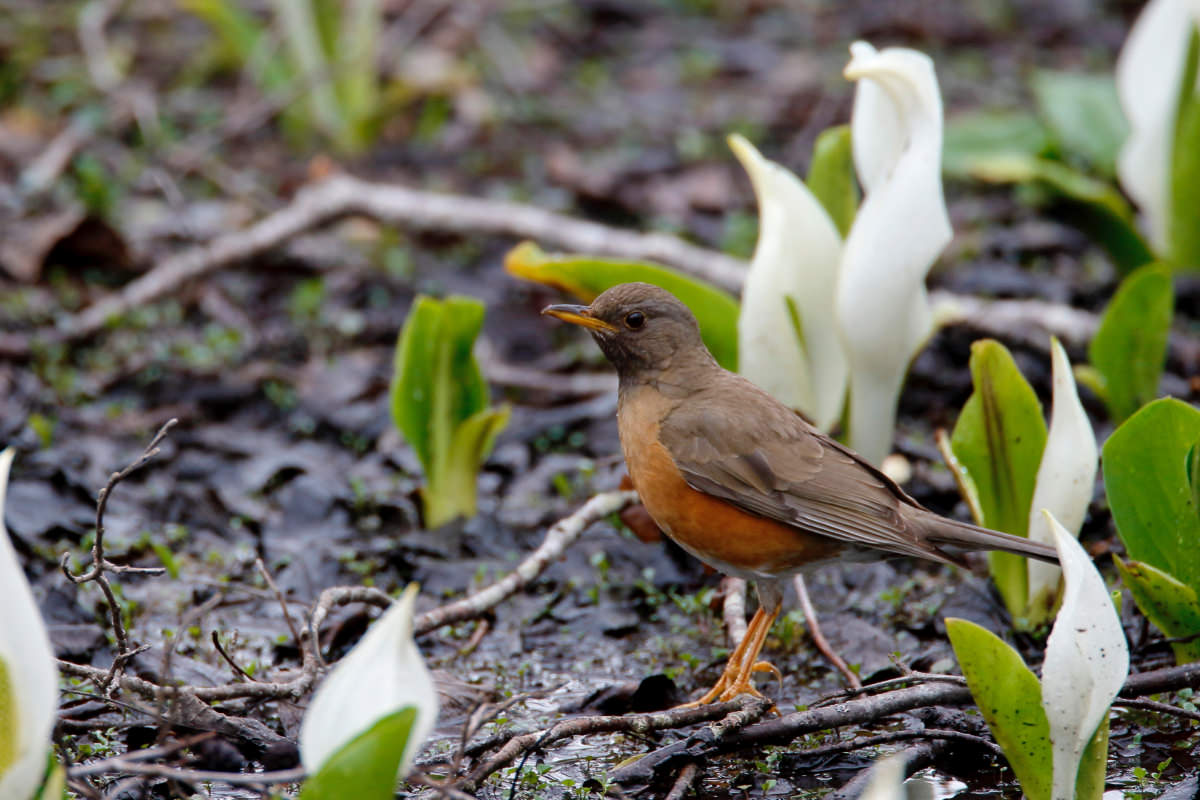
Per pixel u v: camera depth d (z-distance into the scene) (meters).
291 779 5.78
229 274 15.30
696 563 10.14
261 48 18.16
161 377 12.90
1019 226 16.83
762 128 19.64
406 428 10.21
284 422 12.41
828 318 9.67
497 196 17.16
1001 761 7.33
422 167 18.22
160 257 15.23
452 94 20.23
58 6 21.88
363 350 13.84
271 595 9.42
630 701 8.04
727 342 10.24
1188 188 13.91
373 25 17.95
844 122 19.33
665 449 8.20
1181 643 7.89
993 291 14.54
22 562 9.65
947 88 20.92
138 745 7.30
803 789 7.08
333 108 18.03
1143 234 15.70
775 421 8.15
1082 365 12.82
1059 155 16.14
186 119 18.45
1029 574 8.87
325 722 5.30
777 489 7.92
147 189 16.70
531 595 9.65
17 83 19.12
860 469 8.09
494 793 7.02
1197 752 7.39
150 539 9.91
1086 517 10.26
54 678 5.43
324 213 14.38
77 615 8.82
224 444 11.78
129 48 20.73
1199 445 7.52
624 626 9.21
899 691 7.46
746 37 24.02
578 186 17.30
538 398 13.13
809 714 7.25
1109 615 6.11
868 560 8.16
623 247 13.98
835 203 10.20
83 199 15.59
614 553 10.13
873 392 9.57
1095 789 6.38
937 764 7.33
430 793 6.95
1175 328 13.92
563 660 8.81
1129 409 10.41
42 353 13.01
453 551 10.20
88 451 11.31
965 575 9.87
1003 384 8.46
